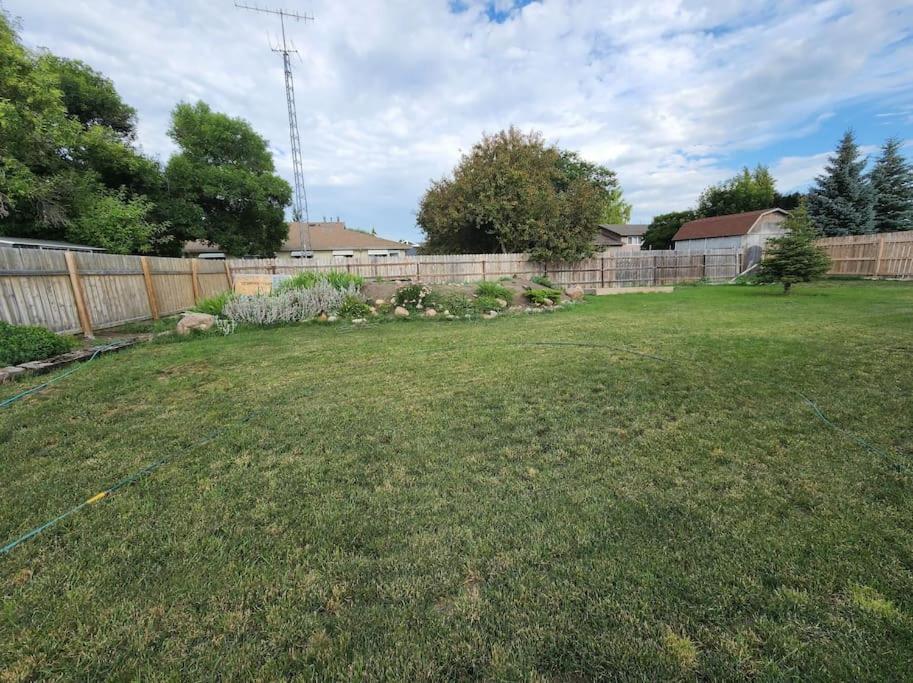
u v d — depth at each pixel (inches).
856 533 68.1
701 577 59.5
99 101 562.6
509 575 60.9
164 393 148.7
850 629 50.7
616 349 202.8
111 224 469.1
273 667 48.2
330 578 61.0
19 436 113.2
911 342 198.4
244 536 70.8
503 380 157.2
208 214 770.2
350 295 358.0
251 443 107.6
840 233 807.1
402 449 102.4
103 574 62.7
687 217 1368.1
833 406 123.5
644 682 45.4
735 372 159.0
